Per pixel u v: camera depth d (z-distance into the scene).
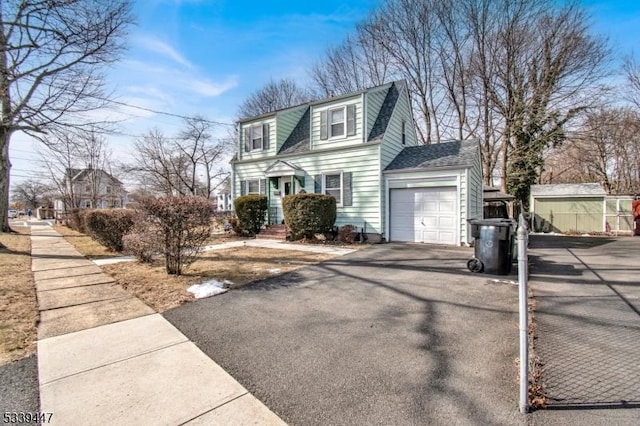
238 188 16.77
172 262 6.55
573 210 18.28
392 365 2.91
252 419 2.17
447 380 2.65
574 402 2.34
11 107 11.02
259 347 3.30
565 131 18.80
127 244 7.77
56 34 9.88
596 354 3.10
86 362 2.96
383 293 5.28
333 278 6.32
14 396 2.41
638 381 2.62
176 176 28.58
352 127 12.92
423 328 3.79
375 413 2.24
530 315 4.20
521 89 18.88
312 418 2.19
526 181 20.08
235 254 9.35
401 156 13.38
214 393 2.48
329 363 2.96
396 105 13.69
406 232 12.15
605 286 5.64
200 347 3.30
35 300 4.86
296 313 4.34
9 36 9.77
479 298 4.96
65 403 2.33
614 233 16.84
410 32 21.22
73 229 20.64
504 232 6.49
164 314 4.29
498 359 3.01
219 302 4.82
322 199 12.08
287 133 15.80
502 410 2.25
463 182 10.86
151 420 2.15
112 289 5.48
